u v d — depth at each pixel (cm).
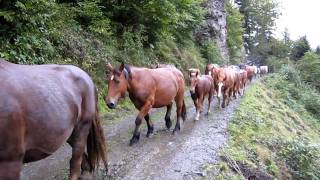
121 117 1098
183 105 1031
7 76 351
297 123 2119
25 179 582
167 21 1755
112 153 744
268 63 7225
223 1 3938
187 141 877
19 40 902
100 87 1195
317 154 1029
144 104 830
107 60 1331
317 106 3266
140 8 1633
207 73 1558
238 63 5138
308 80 4584
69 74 446
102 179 599
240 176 727
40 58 968
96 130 505
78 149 471
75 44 1191
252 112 1456
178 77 972
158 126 1024
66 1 1346
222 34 3816
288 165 970
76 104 431
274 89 3212
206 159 752
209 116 1250
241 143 949
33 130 361
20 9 881
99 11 1405
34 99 363
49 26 1042
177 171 670
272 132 1216
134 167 673
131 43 1611
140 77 817
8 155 341
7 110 333
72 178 475
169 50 2133
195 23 2603
